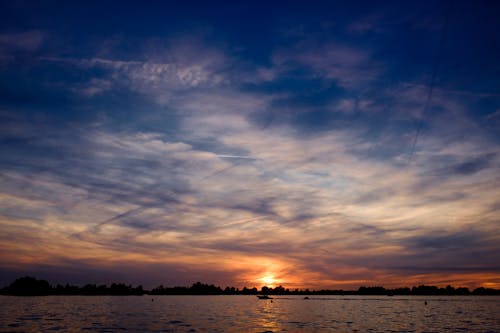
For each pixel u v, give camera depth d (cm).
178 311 11381
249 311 11694
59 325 6700
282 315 9881
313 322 7800
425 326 7144
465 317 9444
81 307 12744
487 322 8025
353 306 16025
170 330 6209
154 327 6625
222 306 15450
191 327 6681
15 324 6706
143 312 10662
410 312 11606
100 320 7825
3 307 11631
